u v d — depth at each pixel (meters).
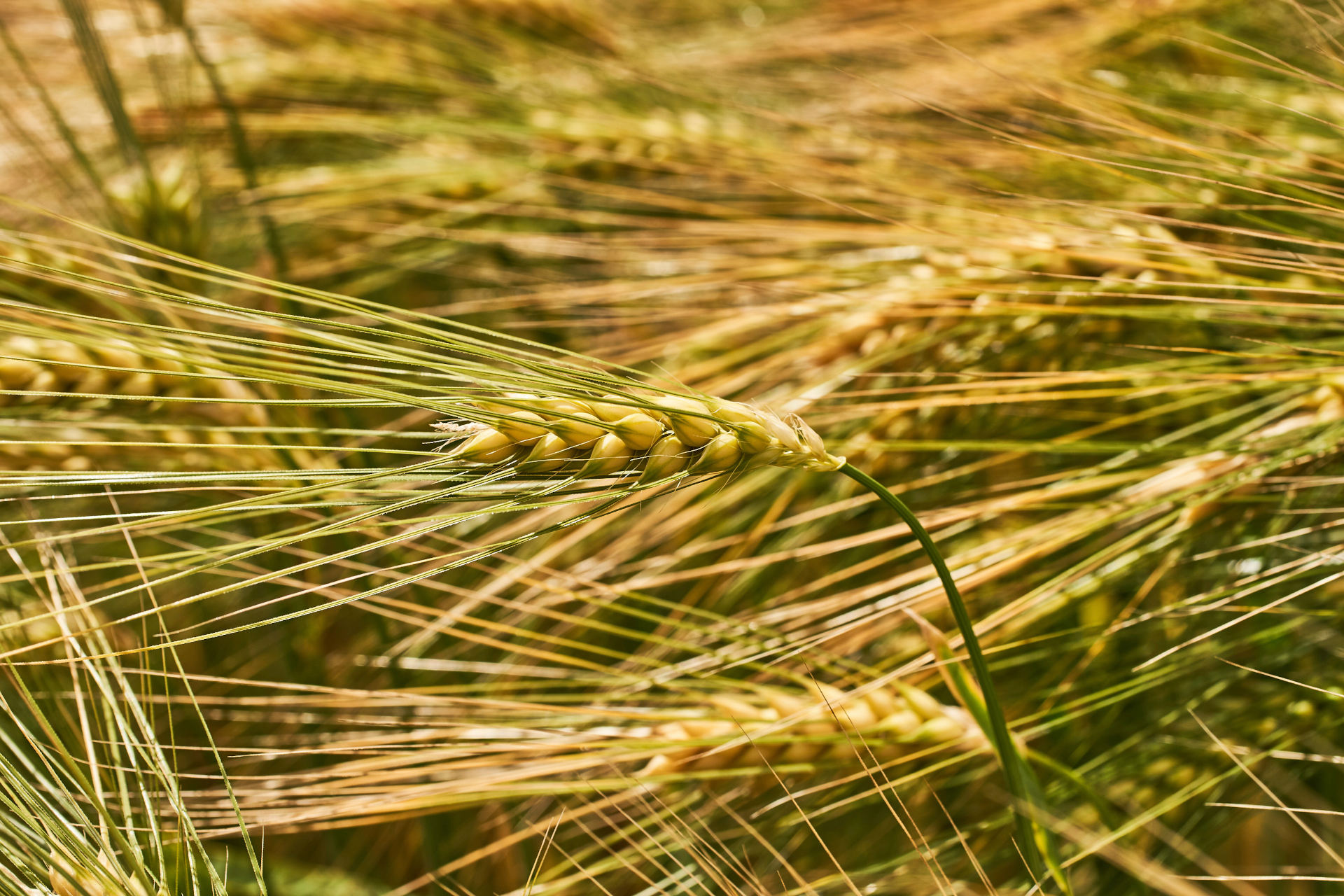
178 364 0.74
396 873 0.96
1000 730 0.71
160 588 0.94
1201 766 0.76
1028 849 0.72
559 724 0.74
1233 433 0.75
